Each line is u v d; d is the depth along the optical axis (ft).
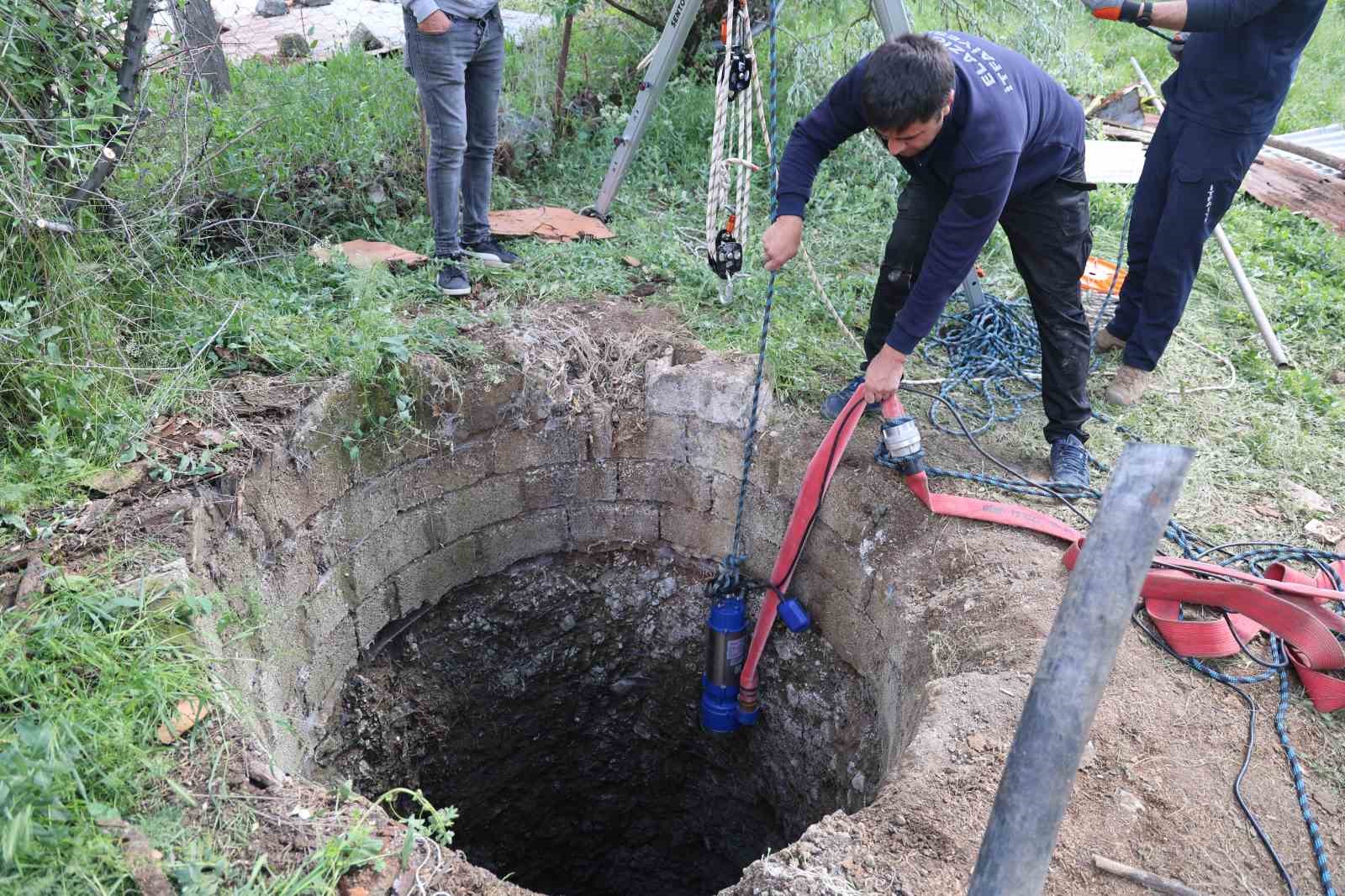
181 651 8.04
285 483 11.12
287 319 12.35
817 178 17.76
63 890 6.15
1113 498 4.22
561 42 19.62
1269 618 9.04
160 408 10.67
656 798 17.04
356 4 23.47
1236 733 8.45
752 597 14.15
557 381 13.32
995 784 7.76
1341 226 17.34
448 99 12.67
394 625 13.78
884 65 8.09
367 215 15.56
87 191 10.81
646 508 14.67
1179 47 12.23
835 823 7.47
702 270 14.82
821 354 13.53
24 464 9.76
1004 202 8.85
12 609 8.11
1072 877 7.15
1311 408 13.09
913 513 11.42
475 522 14.01
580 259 15.05
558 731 16.25
